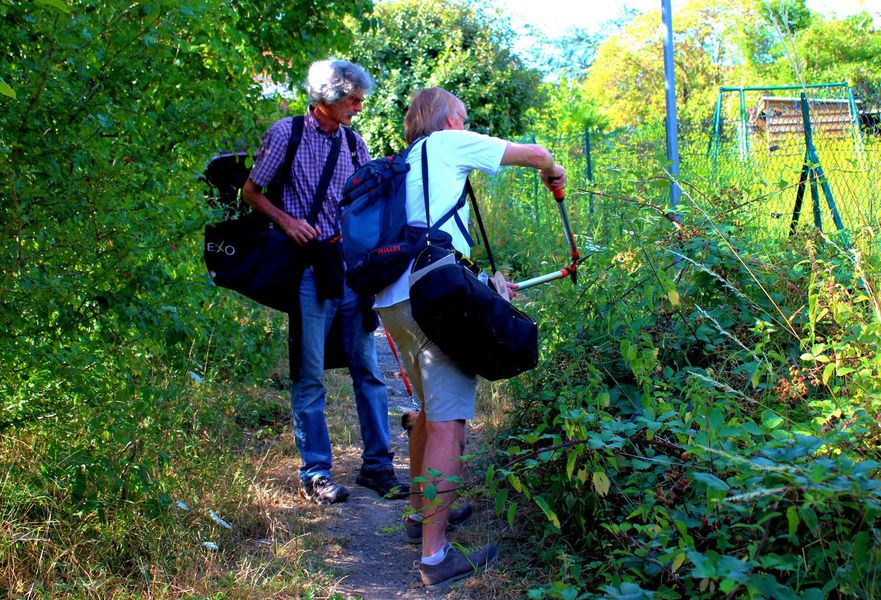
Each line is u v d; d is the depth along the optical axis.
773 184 4.89
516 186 10.64
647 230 4.04
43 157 2.89
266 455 4.44
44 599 2.80
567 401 3.49
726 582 2.11
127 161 3.33
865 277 3.38
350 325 4.24
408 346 3.27
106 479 3.18
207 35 4.33
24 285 2.87
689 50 39.66
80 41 2.85
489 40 17.78
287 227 4.01
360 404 4.26
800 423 3.02
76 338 3.11
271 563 3.33
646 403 2.95
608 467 3.11
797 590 2.33
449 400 3.18
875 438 2.59
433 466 3.18
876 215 4.08
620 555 2.94
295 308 4.08
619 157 8.94
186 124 3.67
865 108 7.10
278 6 5.50
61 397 3.31
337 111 4.05
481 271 3.30
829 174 4.89
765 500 2.36
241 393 5.00
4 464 3.17
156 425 3.49
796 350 3.59
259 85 4.89
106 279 3.15
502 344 3.02
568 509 3.23
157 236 3.44
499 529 3.59
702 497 2.79
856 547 2.21
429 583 3.22
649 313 3.84
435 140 3.24
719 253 3.89
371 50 17.17
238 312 5.25
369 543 3.66
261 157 4.03
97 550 3.10
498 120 17.83
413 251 3.11
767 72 22.02
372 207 3.23
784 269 3.89
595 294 3.91
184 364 3.79
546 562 3.22
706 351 3.68
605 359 3.79
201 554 3.27
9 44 3.02
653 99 39.78
